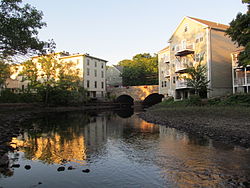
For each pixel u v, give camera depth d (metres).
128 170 6.89
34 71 40.28
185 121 17.05
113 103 53.28
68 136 13.39
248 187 5.41
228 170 6.59
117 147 10.21
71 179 6.19
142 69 61.84
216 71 29.55
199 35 31.06
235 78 28.05
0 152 8.77
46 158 8.38
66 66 47.06
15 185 5.79
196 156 8.16
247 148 9.07
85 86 48.03
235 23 17.80
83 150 9.66
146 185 5.71
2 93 37.47
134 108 47.78
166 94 42.28
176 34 35.81
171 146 10.00
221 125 13.75
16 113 29.05
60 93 40.88
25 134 14.19
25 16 16.09
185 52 32.44
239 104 21.47
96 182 5.96
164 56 42.94
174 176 6.26
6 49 16.39
